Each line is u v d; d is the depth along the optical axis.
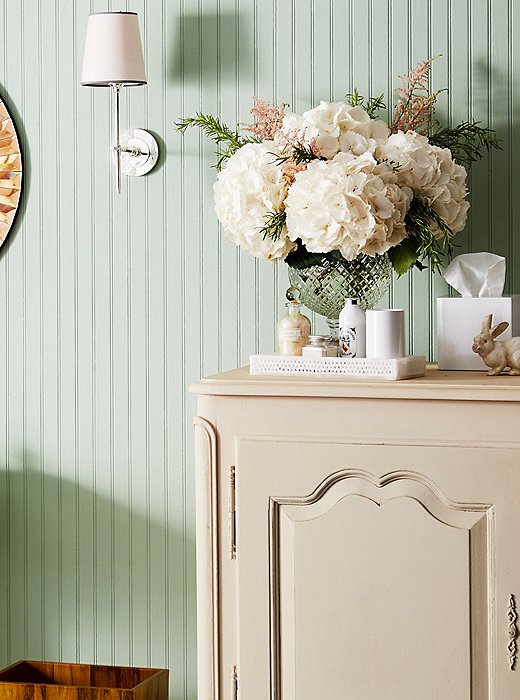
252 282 2.48
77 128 2.55
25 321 2.62
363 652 1.88
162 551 2.57
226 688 1.98
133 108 2.51
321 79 2.41
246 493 1.93
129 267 2.55
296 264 2.06
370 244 1.97
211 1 2.46
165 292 2.53
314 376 1.98
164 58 2.49
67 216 2.57
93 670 2.45
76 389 2.60
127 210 2.54
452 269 2.14
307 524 1.90
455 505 1.84
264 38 2.43
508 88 2.32
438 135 2.26
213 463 1.96
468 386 1.83
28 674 2.49
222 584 1.97
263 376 2.01
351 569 1.88
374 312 1.97
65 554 2.62
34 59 2.56
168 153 2.50
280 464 1.92
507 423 1.82
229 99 2.46
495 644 1.83
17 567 2.65
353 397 1.87
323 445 1.89
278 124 2.13
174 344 2.54
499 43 2.31
